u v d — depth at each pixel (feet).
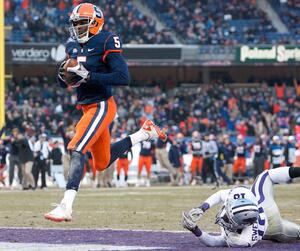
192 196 199.00
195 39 433.07
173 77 437.17
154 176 302.86
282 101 410.52
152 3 453.17
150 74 435.53
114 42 90.27
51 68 419.33
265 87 421.18
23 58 383.04
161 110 378.94
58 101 379.55
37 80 406.00
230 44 425.69
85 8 89.81
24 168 253.65
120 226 113.80
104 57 90.27
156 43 413.80
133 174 301.84
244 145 298.76
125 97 393.70
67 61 88.53
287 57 407.03
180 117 378.53
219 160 287.07
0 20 273.33
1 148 265.13
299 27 451.53
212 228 109.70
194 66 438.40
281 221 86.43
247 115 389.80
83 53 90.68
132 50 399.85
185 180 307.78
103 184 274.57
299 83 440.45
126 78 89.81
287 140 294.25
